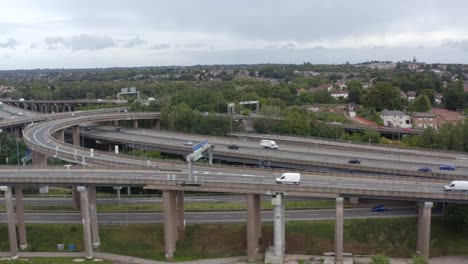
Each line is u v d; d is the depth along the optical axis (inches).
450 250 4284.0
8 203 4392.2
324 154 6422.2
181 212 4611.2
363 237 4456.2
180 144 7455.7
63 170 4997.5
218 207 5241.1
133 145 7691.9
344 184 4256.9
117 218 5029.5
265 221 4867.1
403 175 5265.8
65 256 4394.7
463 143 7037.4
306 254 4288.9
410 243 4360.2
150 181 4291.3
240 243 4473.4
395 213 4810.5
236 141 7746.1
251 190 4163.4
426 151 6673.2
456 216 4463.6
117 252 4443.9
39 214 5206.7
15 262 4237.2
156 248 4478.3
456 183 4001.0
